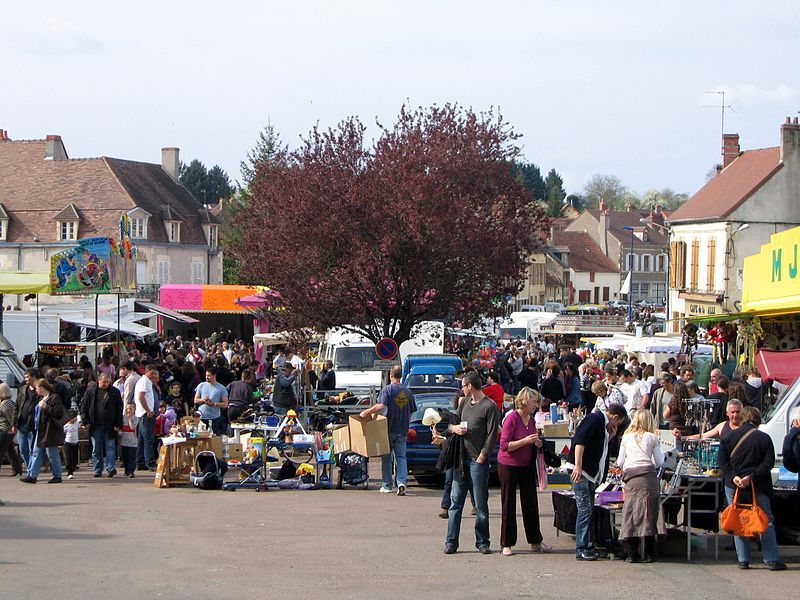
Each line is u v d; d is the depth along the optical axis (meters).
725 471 11.20
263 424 20.45
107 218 74.75
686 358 23.80
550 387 25.92
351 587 10.09
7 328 33.44
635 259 121.94
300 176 30.47
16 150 79.06
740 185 52.84
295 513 15.25
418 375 25.80
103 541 12.59
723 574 10.97
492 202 31.27
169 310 44.09
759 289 19.45
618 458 11.76
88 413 19.69
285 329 31.42
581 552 11.70
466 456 12.12
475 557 11.86
